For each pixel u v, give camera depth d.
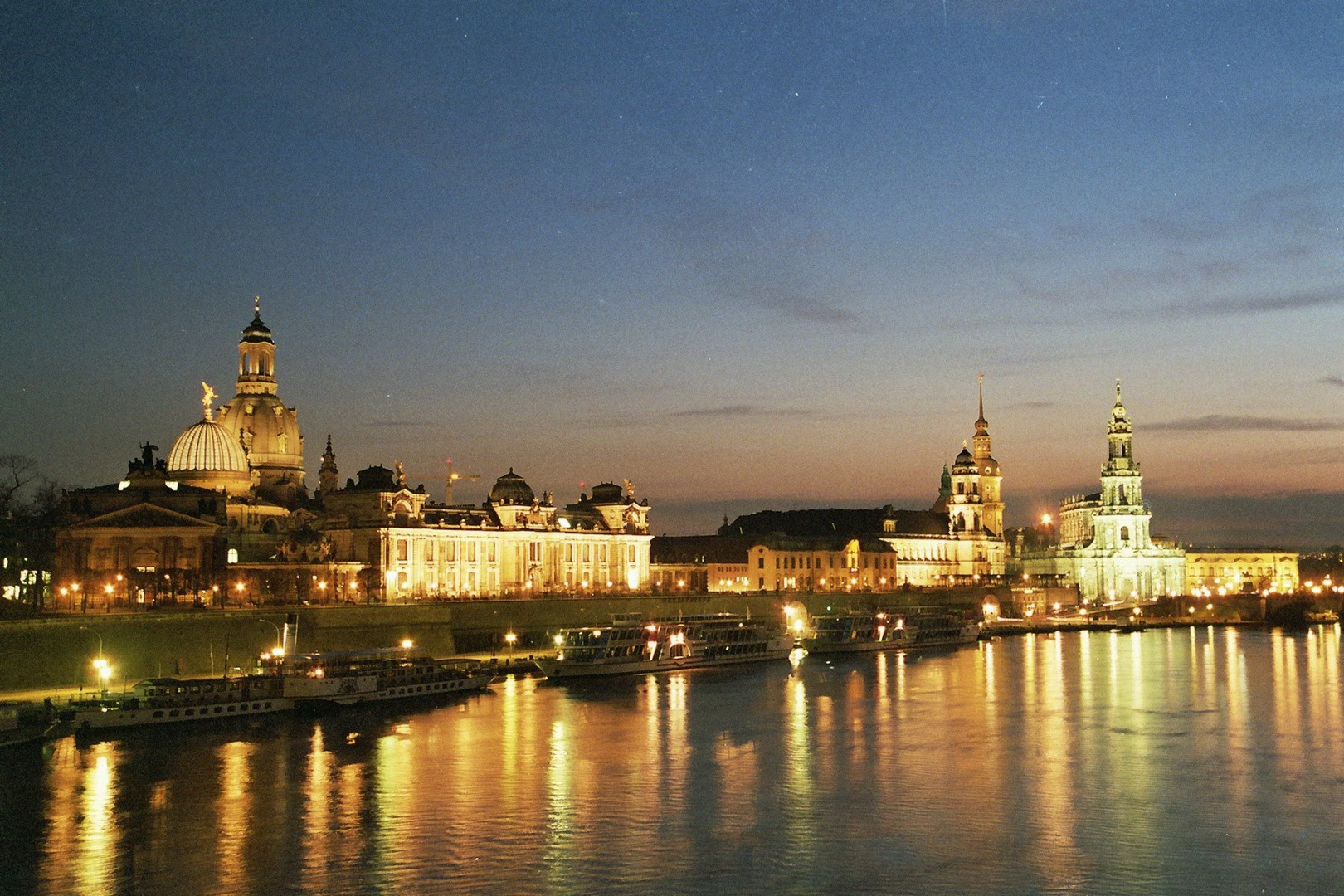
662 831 98.88
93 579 194.25
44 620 153.25
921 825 101.06
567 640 197.12
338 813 103.75
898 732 142.00
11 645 150.00
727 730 142.88
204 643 170.12
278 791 110.62
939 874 89.12
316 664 162.38
